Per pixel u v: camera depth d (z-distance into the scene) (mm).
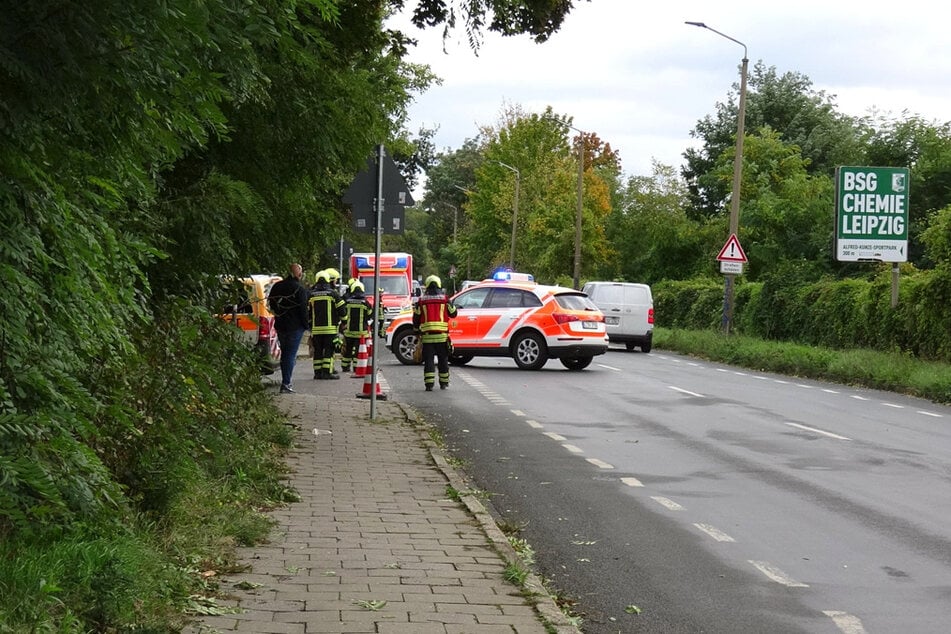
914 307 27250
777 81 81188
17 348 4906
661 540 8570
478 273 88188
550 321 26422
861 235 31906
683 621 6422
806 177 54719
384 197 15055
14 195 4680
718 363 31984
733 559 7965
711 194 72062
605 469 11984
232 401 10344
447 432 15031
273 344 21266
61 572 5062
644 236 62344
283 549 7430
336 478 10422
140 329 7605
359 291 25422
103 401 6543
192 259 9414
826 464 12406
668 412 17719
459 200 132875
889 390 23531
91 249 5270
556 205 63594
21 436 4844
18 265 4895
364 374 22734
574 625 5887
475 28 11906
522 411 17656
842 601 6871
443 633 5637
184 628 5438
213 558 6895
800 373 27922
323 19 5406
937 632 6215
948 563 7883
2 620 4434
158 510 7211
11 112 4277
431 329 21047
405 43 13695
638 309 36375
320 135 10641
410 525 8383
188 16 4305
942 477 11562
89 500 5426
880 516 9508
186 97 4746
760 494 10523
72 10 4074
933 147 50438
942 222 25594
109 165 5035
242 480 9180
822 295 32906
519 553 7918
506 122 82875
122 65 4281
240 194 9656
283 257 12109
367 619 5832
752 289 40312
